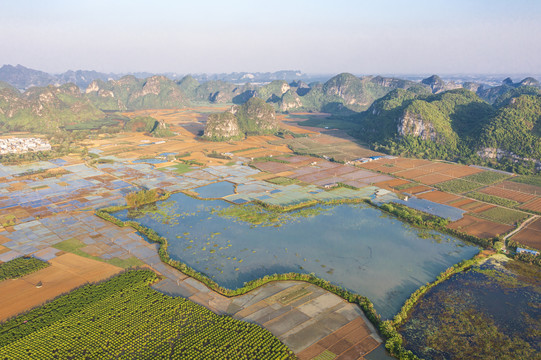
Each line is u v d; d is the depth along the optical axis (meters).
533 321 98.88
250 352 84.19
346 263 128.88
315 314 99.56
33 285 111.25
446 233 154.25
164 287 111.25
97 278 115.50
